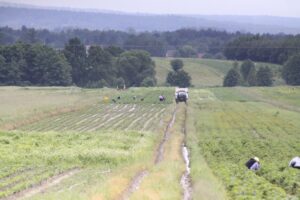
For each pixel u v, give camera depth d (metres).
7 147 104.38
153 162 97.44
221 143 120.00
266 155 102.25
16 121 151.12
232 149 108.44
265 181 72.44
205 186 69.25
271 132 141.00
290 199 60.56
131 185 73.06
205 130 144.00
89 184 68.81
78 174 79.19
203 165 88.69
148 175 78.69
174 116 177.38
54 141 115.38
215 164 90.81
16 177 74.12
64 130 140.62
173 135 132.12
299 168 86.19
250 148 110.69
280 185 73.50
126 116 175.50
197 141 122.31
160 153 110.19
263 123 160.00
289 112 195.25
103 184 66.44
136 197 61.28
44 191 65.25
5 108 179.00
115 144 111.56
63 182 71.81
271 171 81.38
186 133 136.00
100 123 157.12
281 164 89.38
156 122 158.00
